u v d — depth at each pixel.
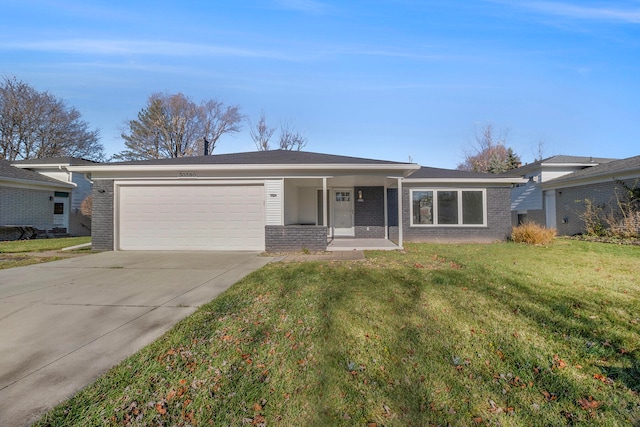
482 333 3.40
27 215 16.45
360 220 12.98
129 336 3.44
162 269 7.16
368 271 6.46
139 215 10.45
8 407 2.21
